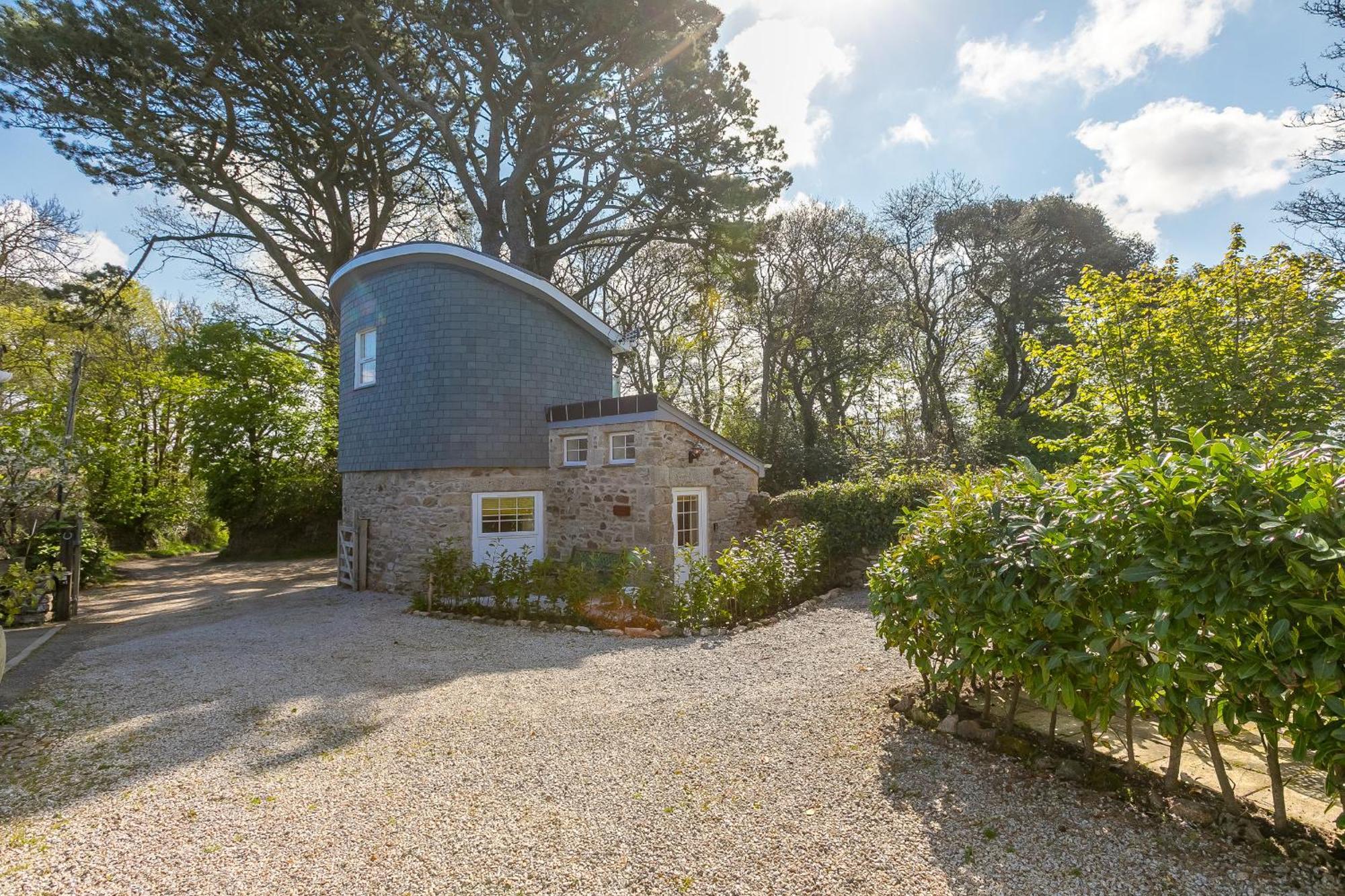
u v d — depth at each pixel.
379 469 11.99
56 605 10.05
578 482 11.17
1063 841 2.84
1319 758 2.38
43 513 10.08
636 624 7.73
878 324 23.17
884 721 4.33
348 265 12.34
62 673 6.46
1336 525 2.32
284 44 16.27
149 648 7.54
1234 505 2.56
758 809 3.27
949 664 4.00
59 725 4.88
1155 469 2.93
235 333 21.98
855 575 10.20
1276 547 2.43
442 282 11.26
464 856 2.94
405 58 17.19
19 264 19.33
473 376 11.22
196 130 16.98
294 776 3.86
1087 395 8.16
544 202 21.09
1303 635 2.43
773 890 2.62
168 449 26.34
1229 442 3.19
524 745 4.24
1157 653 2.94
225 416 20.98
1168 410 7.39
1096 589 3.14
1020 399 28.20
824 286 22.88
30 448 9.12
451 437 11.04
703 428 10.63
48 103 14.88
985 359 29.53
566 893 2.65
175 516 25.41
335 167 18.27
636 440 10.14
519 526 11.61
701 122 18.44
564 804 3.41
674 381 27.95
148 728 4.75
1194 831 2.83
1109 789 3.21
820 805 3.28
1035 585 3.41
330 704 5.21
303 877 2.81
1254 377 6.80
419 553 11.25
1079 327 8.05
